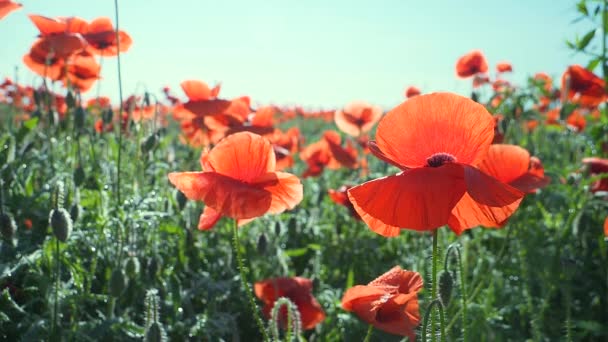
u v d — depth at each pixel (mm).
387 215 347
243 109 870
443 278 474
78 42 803
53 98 932
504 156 549
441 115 363
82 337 533
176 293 624
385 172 1254
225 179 450
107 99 1154
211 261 774
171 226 731
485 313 665
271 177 455
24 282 583
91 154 851
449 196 345
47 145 894
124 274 551
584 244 745
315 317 616
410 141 367
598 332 663
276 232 768
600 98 882
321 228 954
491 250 899
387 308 449
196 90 799
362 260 884
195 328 588
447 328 525
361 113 1117
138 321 626
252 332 691
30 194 689
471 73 1153
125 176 832
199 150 1071
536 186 545
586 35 836
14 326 549
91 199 702
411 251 895
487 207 378
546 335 706
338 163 1122
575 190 872
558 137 1402
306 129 2652
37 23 800
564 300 733
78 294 571
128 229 650
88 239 641
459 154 367
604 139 899
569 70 879
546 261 750
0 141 710
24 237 634
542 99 1157
